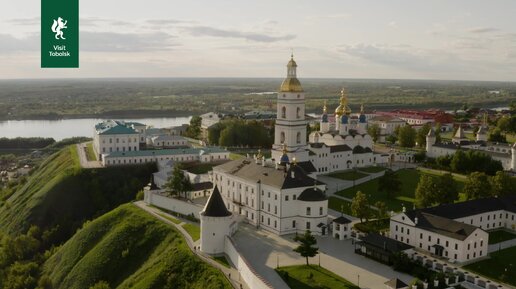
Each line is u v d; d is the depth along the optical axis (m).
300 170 169.25
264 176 170.62
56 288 159.88
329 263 134.75
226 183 189.38
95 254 163.62
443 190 181.62
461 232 139.25
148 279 137.88
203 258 142.12
